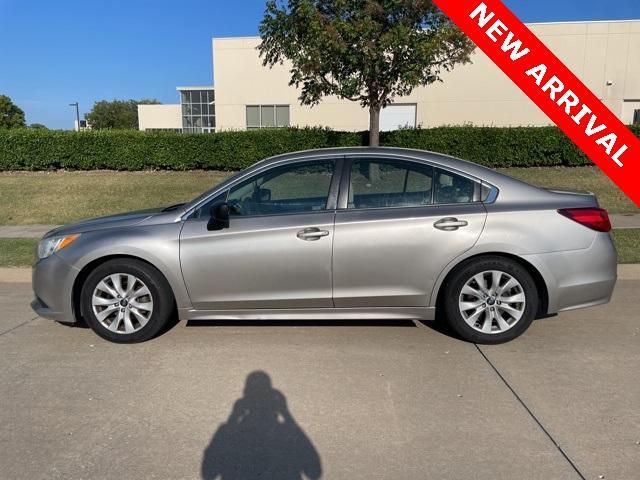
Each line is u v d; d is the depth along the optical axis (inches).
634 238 335.0
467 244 174.7
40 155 647.1
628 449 118.1
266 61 478.6
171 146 642.8
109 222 191.3
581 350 177.2
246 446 122.6
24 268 295.1
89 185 583.8
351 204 181.0
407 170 183.5
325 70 424.2
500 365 165.5
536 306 179.0
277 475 111.6
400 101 913.5
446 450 119.4
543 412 135.3
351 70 430.6
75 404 143.9
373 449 120.4
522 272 176.6
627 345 181.5
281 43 437.1
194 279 180.2
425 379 156.3
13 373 164.6
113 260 184.2
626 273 276.1
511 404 140.0
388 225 175.8
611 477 108.4
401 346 182.9
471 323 180.4
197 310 183.5
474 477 109.4
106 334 187.0
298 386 152.9
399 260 176.2
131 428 131.1
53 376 161.9
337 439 125.0
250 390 150.9
